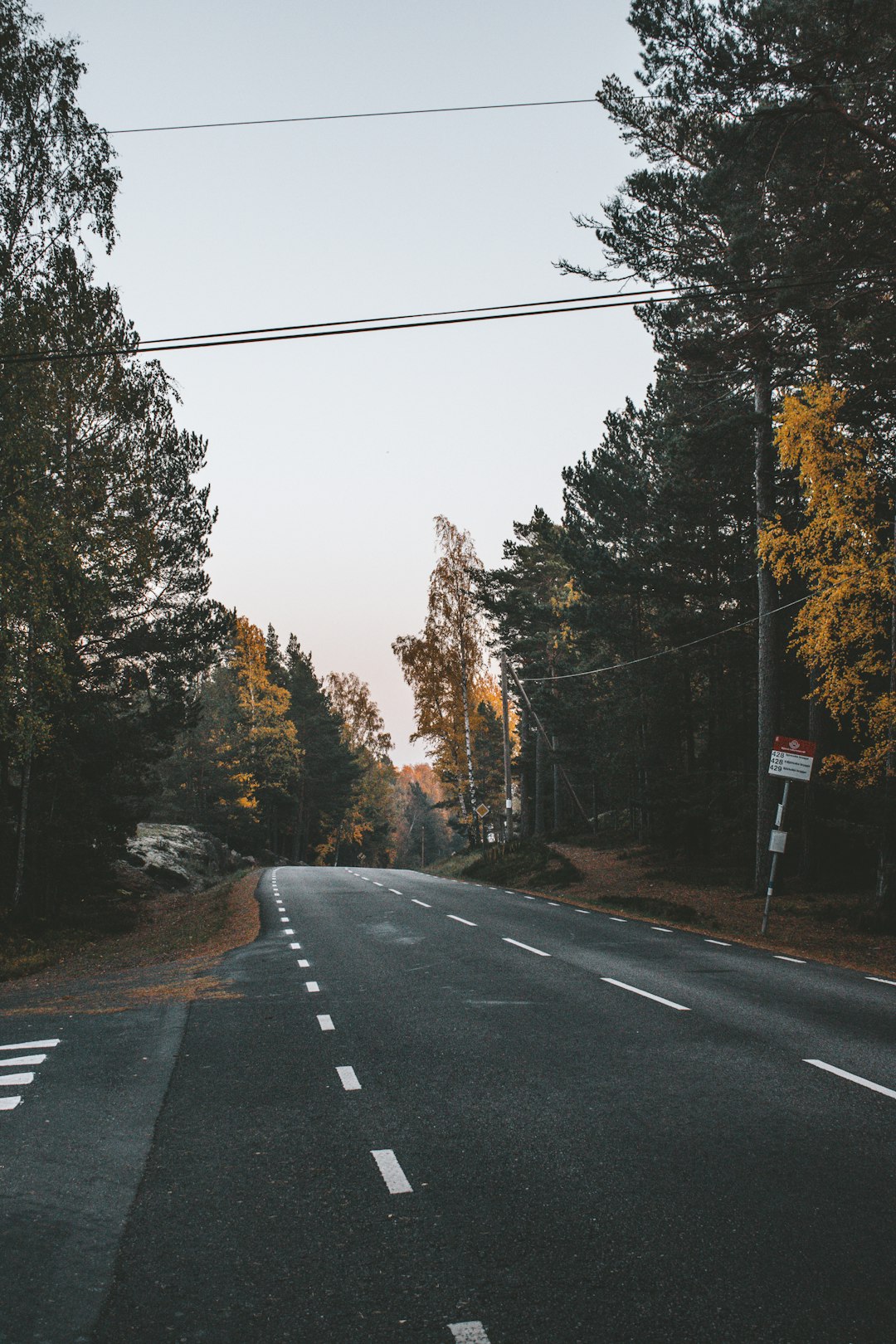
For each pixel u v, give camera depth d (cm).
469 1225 475
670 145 2073
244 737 6725
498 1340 364
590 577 3422
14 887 2319
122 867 3731
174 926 2416
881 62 1378
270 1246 450
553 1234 463
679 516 3238
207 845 4941
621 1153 581
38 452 1684
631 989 1190
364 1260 435
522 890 3123
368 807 10656
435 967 1391
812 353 1980
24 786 2334
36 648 1784
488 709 6694
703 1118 653
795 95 1453
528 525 4922
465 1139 610
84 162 1827
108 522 1995
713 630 3228
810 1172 546
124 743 2764
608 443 3688
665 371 2531
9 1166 557
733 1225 472
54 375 1792
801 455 2030
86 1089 728
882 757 1942
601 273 2086
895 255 1562
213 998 1141
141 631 2634
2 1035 943
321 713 8638
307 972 1345
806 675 3006
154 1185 530
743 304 1864
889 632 2033
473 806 4953
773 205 1653
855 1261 432
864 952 1617
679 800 3156
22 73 1744
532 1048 866
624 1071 780
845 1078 757
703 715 3522
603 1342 363
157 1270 424
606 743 4244
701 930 1919
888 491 1969
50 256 1806
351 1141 607
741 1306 391
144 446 2205
